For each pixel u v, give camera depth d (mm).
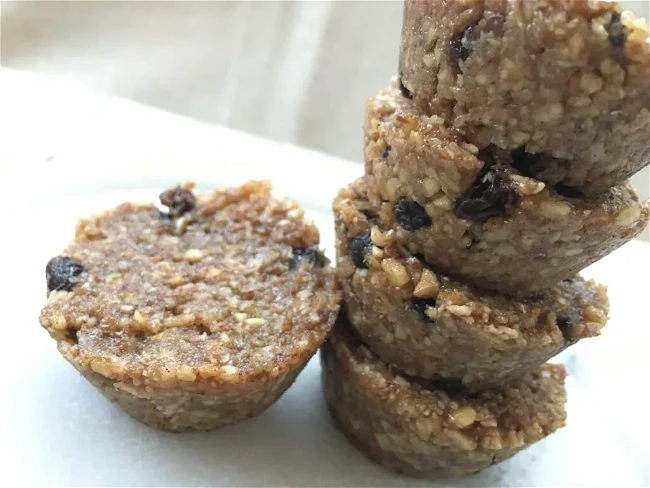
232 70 234
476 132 92
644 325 151
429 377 110
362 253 108
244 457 113
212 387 102
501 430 108
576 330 108
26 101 174
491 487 116
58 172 155
